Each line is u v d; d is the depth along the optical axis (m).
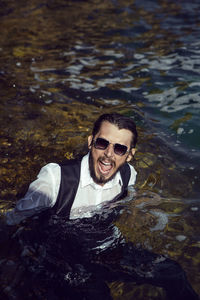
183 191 3.23
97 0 9.64
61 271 2.31
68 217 2.62
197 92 4.98
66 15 8.34
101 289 2.24
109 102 4.79
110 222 2.71
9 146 3.78
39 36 7.02
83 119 4.38
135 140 2.71
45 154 3.68
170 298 2.22
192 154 3.76
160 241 2.63
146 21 8.07
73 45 6.63
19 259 2.34
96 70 5.68
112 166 2.62
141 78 5.43
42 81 5.27
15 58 6.00
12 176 3.30
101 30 7.43
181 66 5.79
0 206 2.87
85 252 2.46
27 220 2.54
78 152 3.75
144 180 3.32
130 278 2.34
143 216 2.84
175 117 4.43
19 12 8.45
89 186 2.64
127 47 6.59
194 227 2.80
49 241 2.47
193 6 9.34
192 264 2.47
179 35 7.20
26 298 2.12
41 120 4.32
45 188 2.53
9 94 4.87
